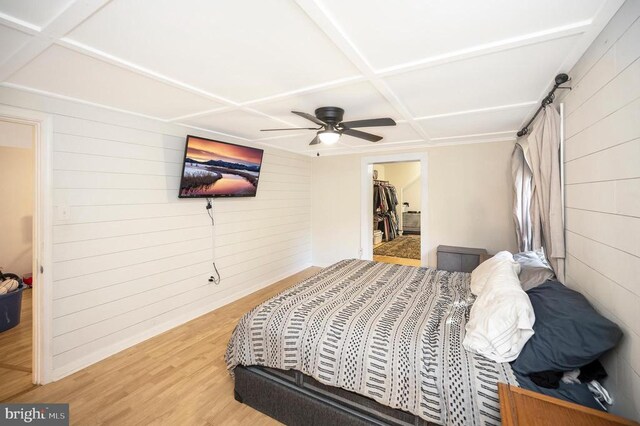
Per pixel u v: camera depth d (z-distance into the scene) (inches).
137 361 96.0
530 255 91.7
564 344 51.3
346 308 79.1
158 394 80.3
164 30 51.6
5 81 73.6
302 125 120.3
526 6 45.0
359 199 192.7
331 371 64.1
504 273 73.0
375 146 169.8
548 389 50.4
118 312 102.3
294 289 95.9
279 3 44.3
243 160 141.5
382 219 301.6
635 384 43.8
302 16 47.6
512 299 59.6
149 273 112.0
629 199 45.1
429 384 55.0
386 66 65.2
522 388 49.5
